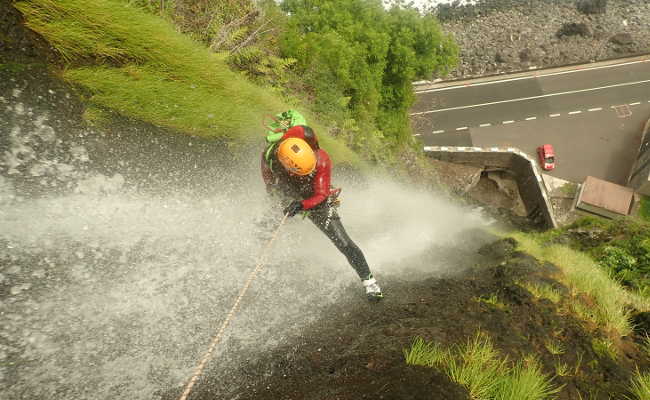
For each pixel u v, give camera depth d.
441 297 5.11
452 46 26.05
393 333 3.86
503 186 36.22
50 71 4.44
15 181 3.63
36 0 4.47
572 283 5.97
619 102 42.78
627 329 4.75
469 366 3.22
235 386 3.29
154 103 5.29
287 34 14.65
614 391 3.48
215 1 10.22
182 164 5.17
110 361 3.10
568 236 15.53
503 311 4.50
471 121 41.94
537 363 3.60
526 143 40.44
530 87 44.28
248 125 6.57
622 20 51.75
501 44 50.19
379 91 23.61
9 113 3.90
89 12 4.92
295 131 4.12
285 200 4.61
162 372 3.21
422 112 42.66
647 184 32.72
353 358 3.48
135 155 4.72
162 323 3.54
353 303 4.97
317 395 3.08
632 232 14.32
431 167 30.69
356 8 23.20
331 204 4.58
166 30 6.21
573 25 50.06
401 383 3.06
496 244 8.94
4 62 4.07
